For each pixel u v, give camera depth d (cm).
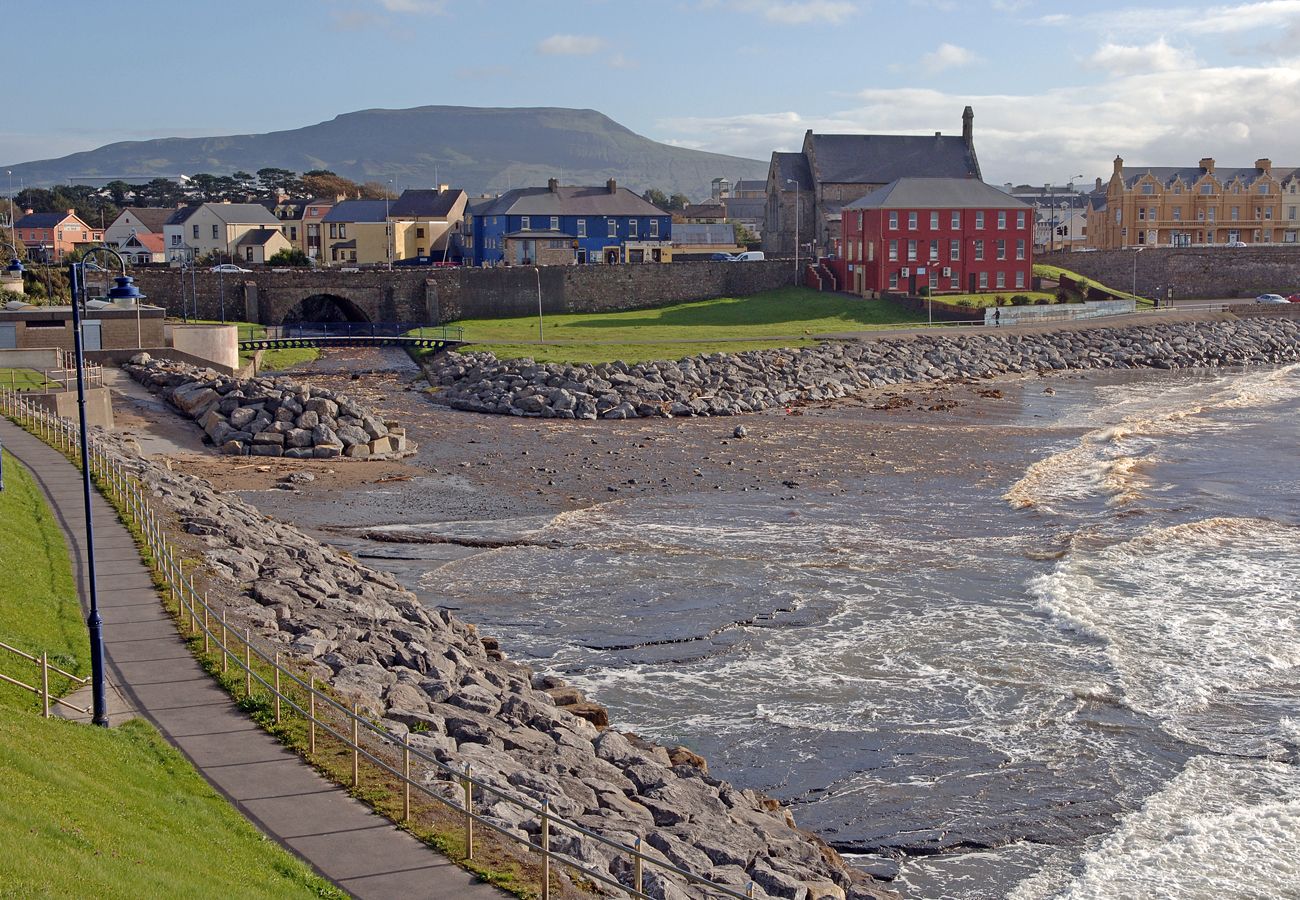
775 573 4009
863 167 15188
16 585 2809
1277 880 2230
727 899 1827
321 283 11469
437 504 5053
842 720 2883
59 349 7425
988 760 2691
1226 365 10519
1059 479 5531
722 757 2692
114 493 3894
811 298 12575
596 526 4662
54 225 17338
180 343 8231
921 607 3675
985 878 2236
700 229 19625
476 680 2711
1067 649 3325
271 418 6309
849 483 5447
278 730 2166
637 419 7456
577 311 12312
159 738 2111
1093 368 10131
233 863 1675
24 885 1401
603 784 2197
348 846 1786
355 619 2959
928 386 8906
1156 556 4209
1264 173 16750
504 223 14825
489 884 1700
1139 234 16612
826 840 2355
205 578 3077
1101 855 2311
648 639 3406
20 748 1808
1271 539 4434
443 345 10062
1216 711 2931
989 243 12500
